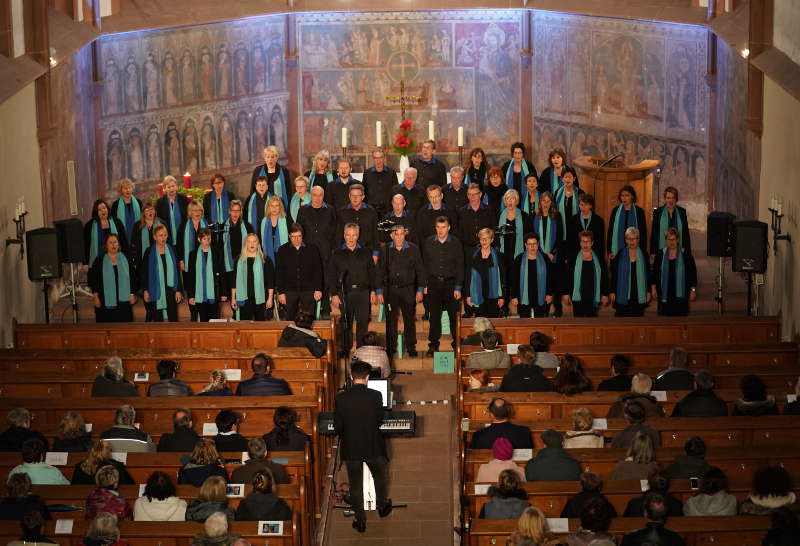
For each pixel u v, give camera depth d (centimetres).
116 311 1509
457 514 1123
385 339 1561
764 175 1595
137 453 1002
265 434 1066
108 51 1955
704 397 1076
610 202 1772
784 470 868
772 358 1295
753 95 1609
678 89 1991
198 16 2070
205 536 828
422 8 2230
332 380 1331
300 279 1469
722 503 875
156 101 2056
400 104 2259
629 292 1498
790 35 1527
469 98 2281
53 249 1492
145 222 1574
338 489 1181
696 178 1994
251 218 1672
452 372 1441
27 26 1611
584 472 886
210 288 1513
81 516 923
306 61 2266
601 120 2138
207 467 958
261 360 1166
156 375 1254
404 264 1472
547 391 1149
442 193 1620
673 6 1981
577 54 2156
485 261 1477
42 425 1105
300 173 2306
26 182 1576
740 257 1477
